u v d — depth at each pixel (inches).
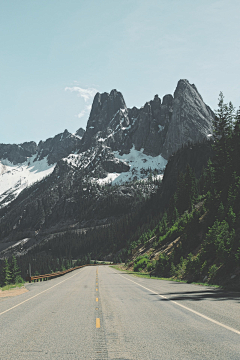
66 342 266.1
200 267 1143.6
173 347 241.9
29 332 310.7
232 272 867.4
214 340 261.0
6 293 844.6
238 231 1170.6
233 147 2657.5
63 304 530.6
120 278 1392.7
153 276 1567.4
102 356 222.1
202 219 1863.9
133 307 471.2
